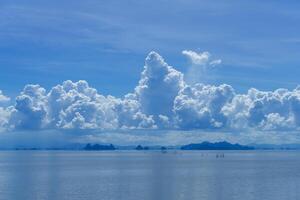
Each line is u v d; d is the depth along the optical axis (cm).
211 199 8538
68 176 14150
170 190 9950
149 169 18162
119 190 9975
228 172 15962
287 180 12338
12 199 8512
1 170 17538
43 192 9569
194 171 16712
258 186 10750
